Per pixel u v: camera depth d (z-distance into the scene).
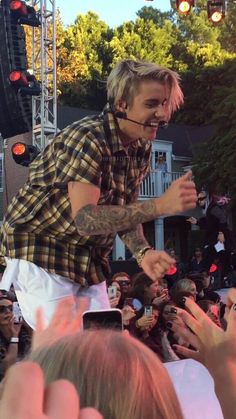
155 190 23.39
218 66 34.03
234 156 20.03
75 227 2.33
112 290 5.67
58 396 0.60
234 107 20.67
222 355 1.31
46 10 11.84
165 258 2.17
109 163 2.25
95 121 2.29
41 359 0.84
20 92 9.64
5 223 2.52
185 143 27.38
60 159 2.25
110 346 0.85
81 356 0.83
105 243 2.45
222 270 10.35
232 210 20.58
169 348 3.66
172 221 25.17
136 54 37.84
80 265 2.42
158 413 0.79
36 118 11.78
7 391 0.59
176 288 6.11
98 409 0.78
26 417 0.57
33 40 12.75
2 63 9.74
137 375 0.81
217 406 1.63
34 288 2.40
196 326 1.37
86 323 1.90
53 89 11.88
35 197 2.38
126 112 2.22
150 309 4.41
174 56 39.12
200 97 34.62
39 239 2.41
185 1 11.88
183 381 1.64
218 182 20.53
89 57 38.41
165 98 2.22
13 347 4.18
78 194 2.14
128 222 2.03
